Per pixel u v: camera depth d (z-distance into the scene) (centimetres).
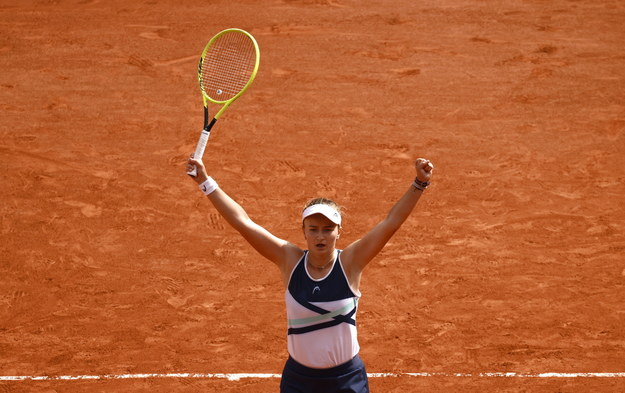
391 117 5391
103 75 6094
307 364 1828
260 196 4344
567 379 2741
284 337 3056
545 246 3784
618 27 7088
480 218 4072
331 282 1808
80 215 4100
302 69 6197
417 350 2947
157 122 5284
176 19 7269
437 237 3875
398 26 7106
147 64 6309
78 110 5469
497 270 3559
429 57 6438
